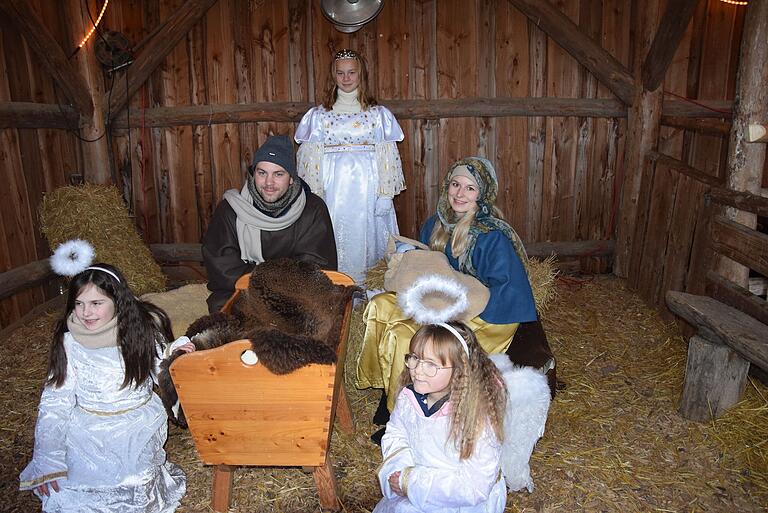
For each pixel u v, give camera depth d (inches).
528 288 127.0
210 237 138.2
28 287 190.4
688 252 179.9
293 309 118.0
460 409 83.0
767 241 138.9
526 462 109.7
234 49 222.1
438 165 232.4
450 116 227.1
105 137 219.1
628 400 145.9
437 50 224.1
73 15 205.9
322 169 190.9
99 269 96.9
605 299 211.5
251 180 134.6
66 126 209.3
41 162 197.8
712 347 131.6
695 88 226.1
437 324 85.0
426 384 84.2
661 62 202.7
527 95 228.8
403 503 87.8
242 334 103.1
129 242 203.3
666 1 208.8
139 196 231.6
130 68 216.1
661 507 109.9
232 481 108.7
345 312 114.0
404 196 234.4
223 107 224.4
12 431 133.4
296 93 225.6
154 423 103.3
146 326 101.1
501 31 223.5
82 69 210.2
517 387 105.1
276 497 110.7
